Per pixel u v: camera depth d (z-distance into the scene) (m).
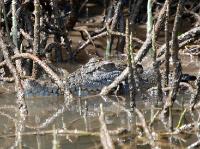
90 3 24.80
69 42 17.69
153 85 14.57
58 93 14.52
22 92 13.56
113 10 19.06
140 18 22.11
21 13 16.61
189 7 22.28
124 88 14.54
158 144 10.85
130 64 12.55
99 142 11.05
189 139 11.13
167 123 12.01
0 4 15.50
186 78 14.74
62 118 12.87
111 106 13.68
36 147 11.02
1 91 14.85
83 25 22.11
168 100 12.18
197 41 17.56
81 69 15.12
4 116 13.11
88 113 13.16
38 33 14.64
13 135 11.77
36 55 14.77
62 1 20.55
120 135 11.37
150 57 15.48
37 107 13.76
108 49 17.98
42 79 14.90
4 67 15.26
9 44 15.35
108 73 14.90
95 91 14.74
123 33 17.88
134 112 12.92
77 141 11.20
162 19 14.29
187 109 13.05
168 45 12.21
